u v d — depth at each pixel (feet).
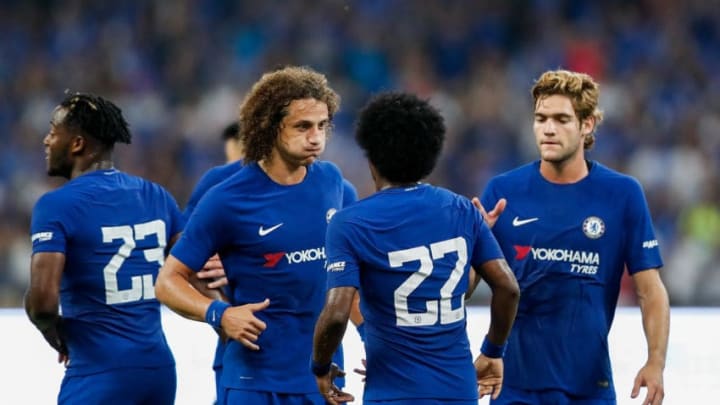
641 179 206.39
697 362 87.20
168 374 70.13
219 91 228.22
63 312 68.69
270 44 237.66
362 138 58.85
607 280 67.26
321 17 240.53
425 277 57.77
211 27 240.73
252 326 61.21
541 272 66.95
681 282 186.39
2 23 240.53
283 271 65.05
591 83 65.87
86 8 243.81
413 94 59.47
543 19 239.09
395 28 239.71
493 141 217.97
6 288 182.19
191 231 64.34
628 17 236.43
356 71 233.35
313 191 66.28
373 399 58.39
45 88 231.71
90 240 67.51
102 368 67.67
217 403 75.82
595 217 66.80
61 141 69.05
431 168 58.90
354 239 57.67
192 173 215.92
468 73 233.76
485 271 59.72
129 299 68.64
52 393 86.84
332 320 56.95
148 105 227.40
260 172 65.46
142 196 70.38
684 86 223.30
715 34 232.73
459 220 58.95
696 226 193.77
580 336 66.85
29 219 204.13
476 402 58.95
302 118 63.67
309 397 65.67
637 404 84.94
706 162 207.51
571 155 66.18
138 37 239.91
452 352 58.39
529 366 67.15
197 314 62.39
